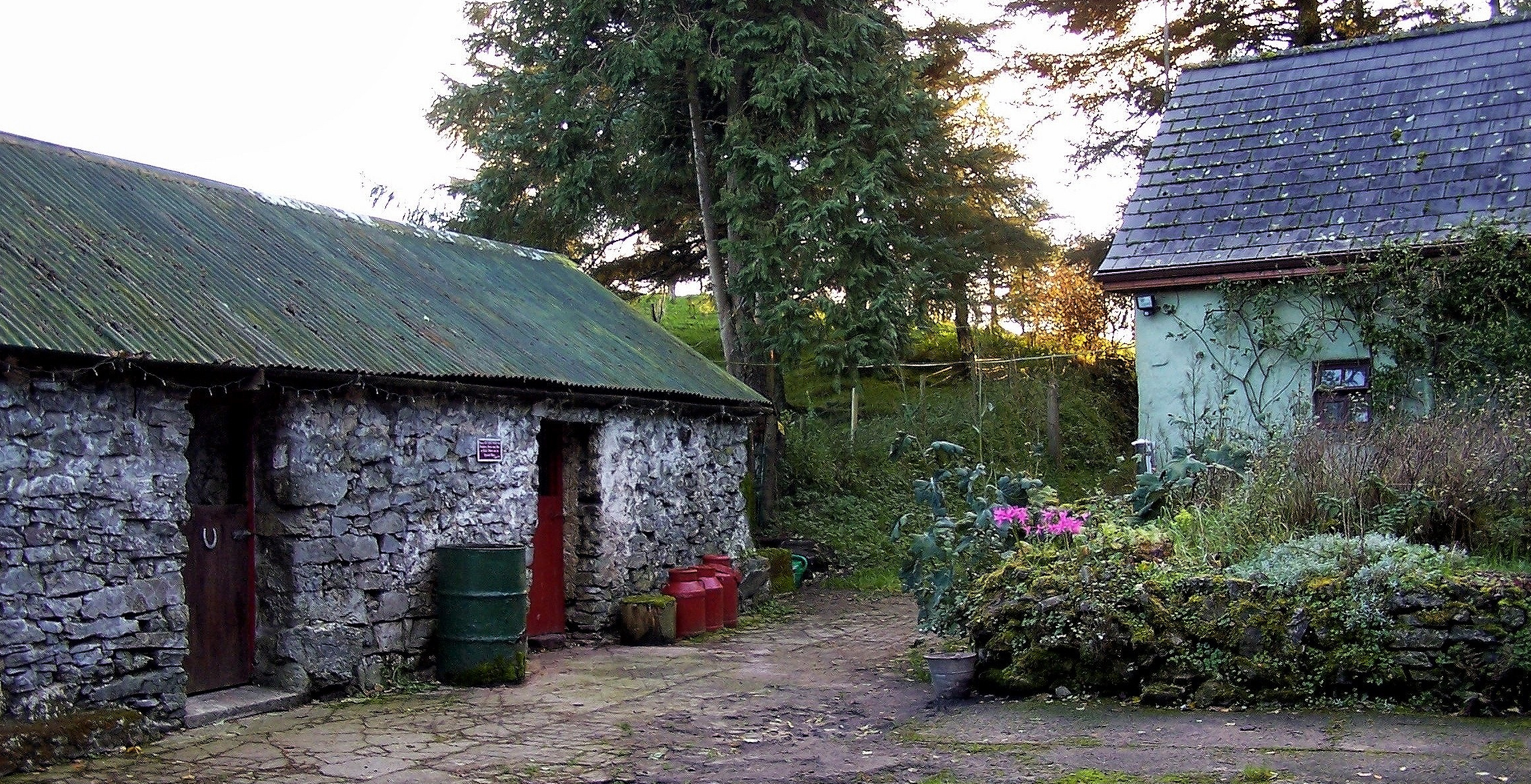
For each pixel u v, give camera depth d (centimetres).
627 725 734
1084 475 2025
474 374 923
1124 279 1301
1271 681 678
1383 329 1186
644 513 1193
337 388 825
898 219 1673
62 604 657
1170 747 604
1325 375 1228
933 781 577
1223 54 2200
